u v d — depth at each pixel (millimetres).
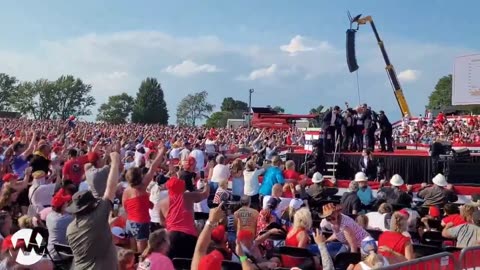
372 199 14477
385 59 50875
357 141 23328
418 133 42969
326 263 7258
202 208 12359
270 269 7359
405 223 7750
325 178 21344
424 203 14953
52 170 12797
